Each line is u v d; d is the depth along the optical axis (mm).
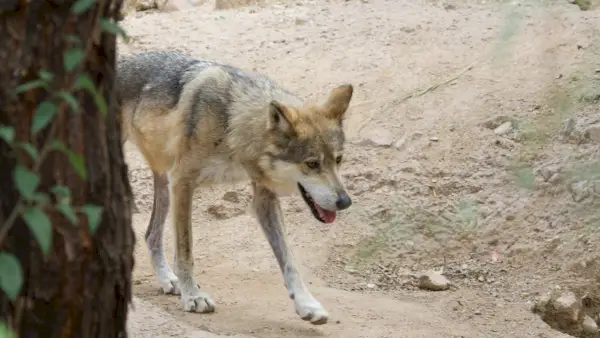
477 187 22688
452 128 24578
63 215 8672
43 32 8414
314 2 33406
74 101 7609
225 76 18750
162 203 19750
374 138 24578
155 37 30547
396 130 24828
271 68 28109
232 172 18672
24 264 8758
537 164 22797
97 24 8586
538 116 24062
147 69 19875
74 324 9078
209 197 23797
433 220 22031
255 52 29172
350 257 21422
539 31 27859
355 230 22016
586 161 22266
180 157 18578
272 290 19688
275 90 18859
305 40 29625
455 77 26500
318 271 20938
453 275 20969
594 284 20328
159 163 19688
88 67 8719
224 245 21875
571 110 23719
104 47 8859
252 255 21422
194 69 19172
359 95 26359
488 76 26297
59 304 8953
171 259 21266
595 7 30047
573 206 21562
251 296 19234
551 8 28078
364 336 17000
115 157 9250
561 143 23250
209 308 18047
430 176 23203
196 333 15781
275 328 17281
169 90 19156
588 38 26969
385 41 28984
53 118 8453
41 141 8523
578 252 20719
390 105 25734
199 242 22078
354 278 20781
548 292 19969
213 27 31250
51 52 8453
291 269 17875
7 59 8391
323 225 22406
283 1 33969
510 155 23406
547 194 22078
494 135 24109
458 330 17828
